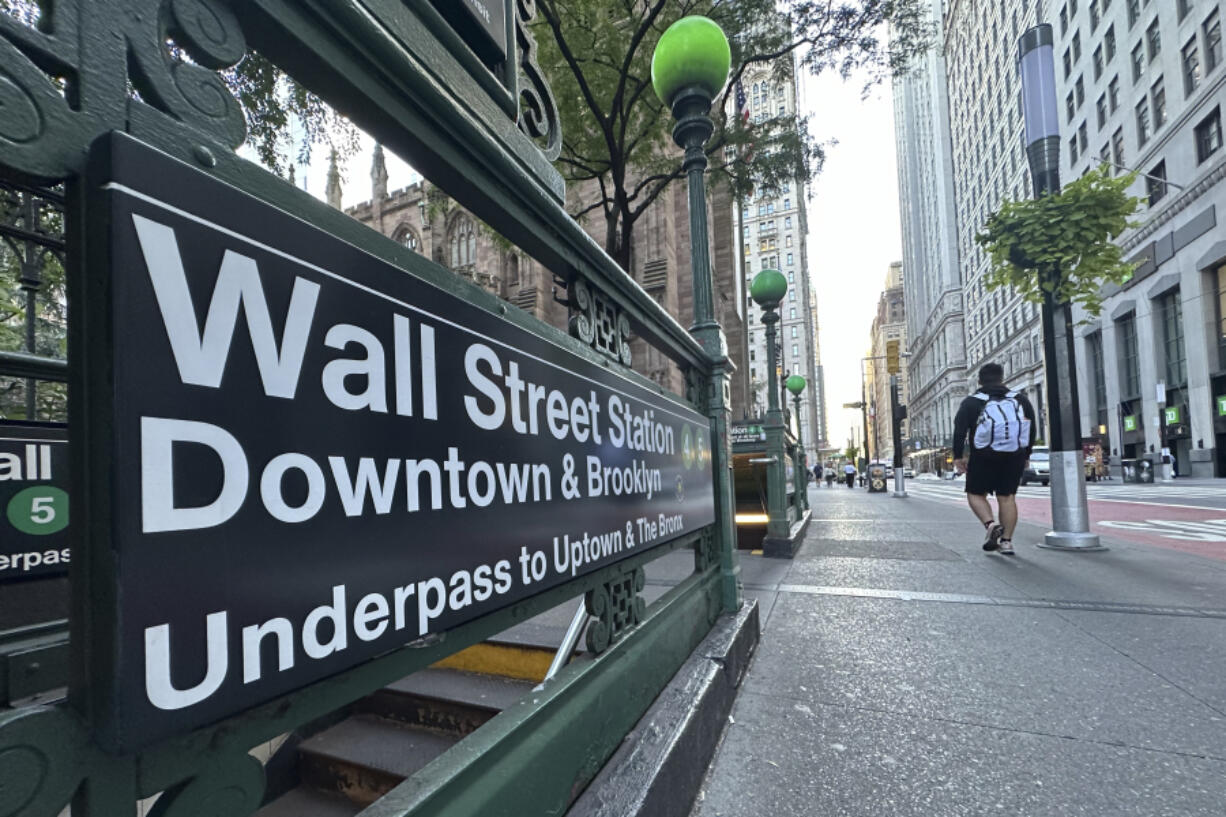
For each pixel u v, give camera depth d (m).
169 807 0.63
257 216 0.72
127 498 0.56
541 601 1.35
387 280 0.93
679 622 2.21
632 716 1.71
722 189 27.05
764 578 4.75
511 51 1.55
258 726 0.72
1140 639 3.04
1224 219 25.92
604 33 8.81
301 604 0.74
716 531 3.02
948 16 75.00
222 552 0.65
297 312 0.76
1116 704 2.29
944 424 80.94
